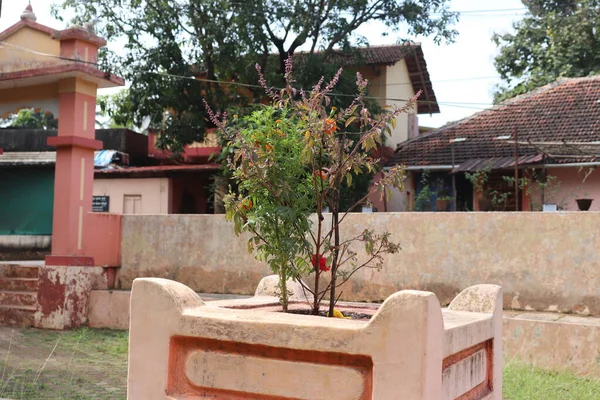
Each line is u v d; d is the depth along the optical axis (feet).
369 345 9.96
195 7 60.80
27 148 72.49
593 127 61.05
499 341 13.97
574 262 26.23
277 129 12.88
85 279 34.81
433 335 9.82
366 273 29.81
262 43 62.64
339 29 62.80
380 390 9.81
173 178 73.56
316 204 13.23
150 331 11.76
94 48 36.19
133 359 11.87
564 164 57.57
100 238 35.83
